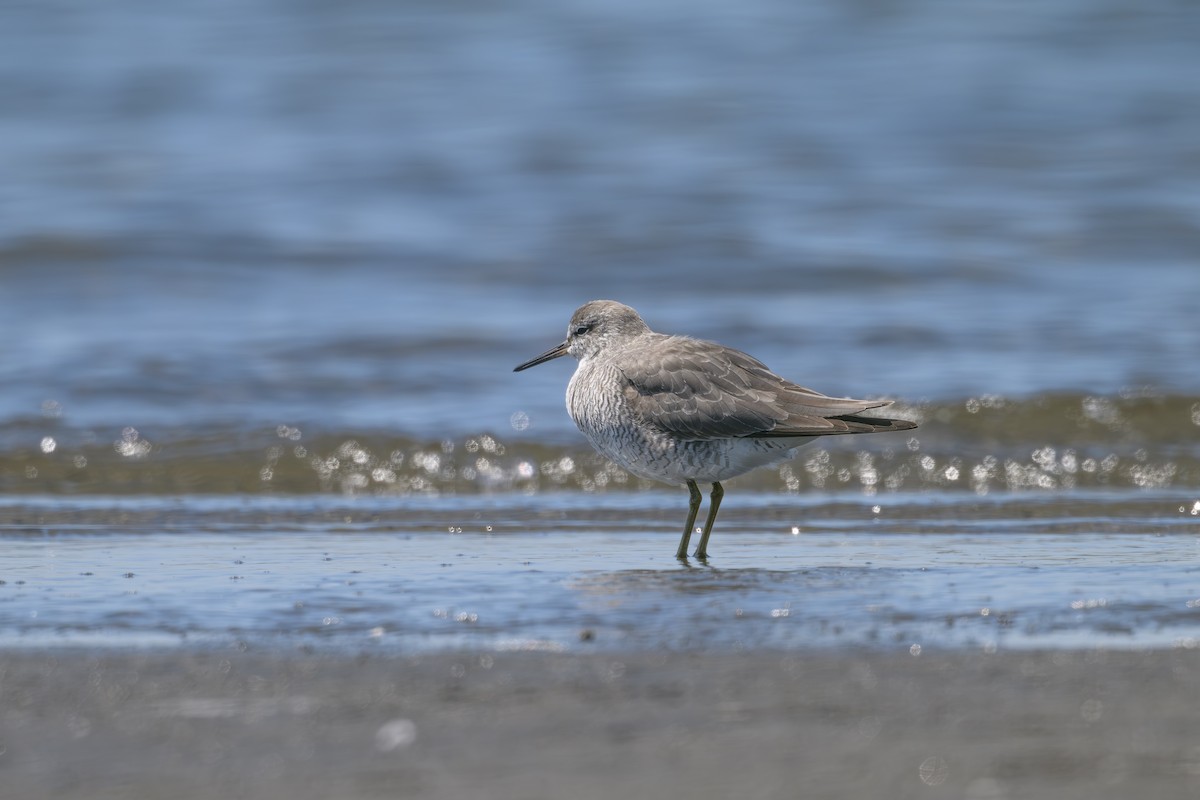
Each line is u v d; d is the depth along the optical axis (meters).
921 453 15.72
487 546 11.70
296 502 13.88
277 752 6.27
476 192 26.45
